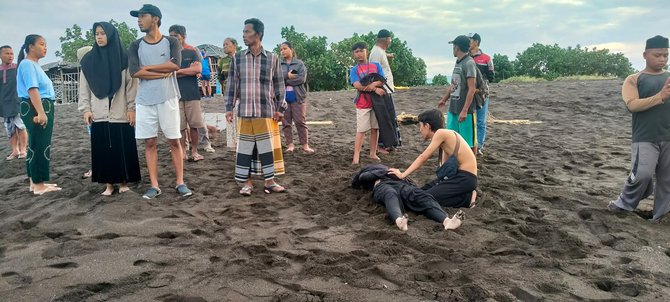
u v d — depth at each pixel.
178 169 5.21
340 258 3.47
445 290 3.02
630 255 3.67
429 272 3.26
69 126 12.57
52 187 5.66
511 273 3.30
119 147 5.04
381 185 4.78
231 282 3.14
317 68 36.44
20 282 3.13
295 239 3.94
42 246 3.76
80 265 3.39
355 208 4.78
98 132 4.98
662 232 4.20
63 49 48.75
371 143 7.23
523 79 30.17
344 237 4.00
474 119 6.39
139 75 4.83
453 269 3.35
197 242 3.84
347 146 8.91
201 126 7.04
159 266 3.39
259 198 5.13
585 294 3.01
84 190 5.54
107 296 2.93
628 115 13.29
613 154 8.09
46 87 5.46
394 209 4.29
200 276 3.22
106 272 3.26
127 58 5.00
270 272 3.28
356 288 3.07
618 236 4.04
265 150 5.19
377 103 6.80
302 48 38.09
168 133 5.05
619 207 4.67
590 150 8.48
